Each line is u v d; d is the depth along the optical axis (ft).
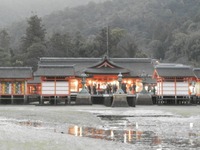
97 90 367.66
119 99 284.41
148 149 95.35
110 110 242.37
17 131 118.73
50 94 312.71
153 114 207.82
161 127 142.92
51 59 426.51
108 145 99.76
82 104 306.76
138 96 317.42
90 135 120.88
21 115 187.83
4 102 322.75
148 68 419.54
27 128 131.64
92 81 388.37
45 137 108.47
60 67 316.60
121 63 427.33
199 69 341.41
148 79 392.27
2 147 91.61
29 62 641.40
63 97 316.19
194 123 157.48
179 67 322.96
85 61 427.33
